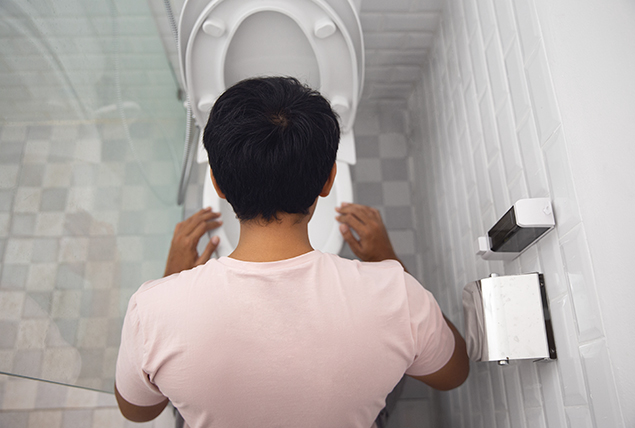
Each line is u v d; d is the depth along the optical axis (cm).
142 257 117
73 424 127
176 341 53
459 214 115
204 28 91
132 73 113
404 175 162
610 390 52
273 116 54
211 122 55
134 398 65
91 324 91
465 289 75
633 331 48
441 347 66
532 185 71
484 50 94
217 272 56
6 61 69
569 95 60
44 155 77
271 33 96
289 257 58
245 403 53
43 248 76
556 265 64
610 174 53
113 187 101
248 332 53
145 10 121
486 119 93
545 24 65
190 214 155
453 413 122
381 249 108
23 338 72
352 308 55
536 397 72
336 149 58
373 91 164
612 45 56
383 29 136
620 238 51
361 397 56
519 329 66
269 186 55
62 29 83
